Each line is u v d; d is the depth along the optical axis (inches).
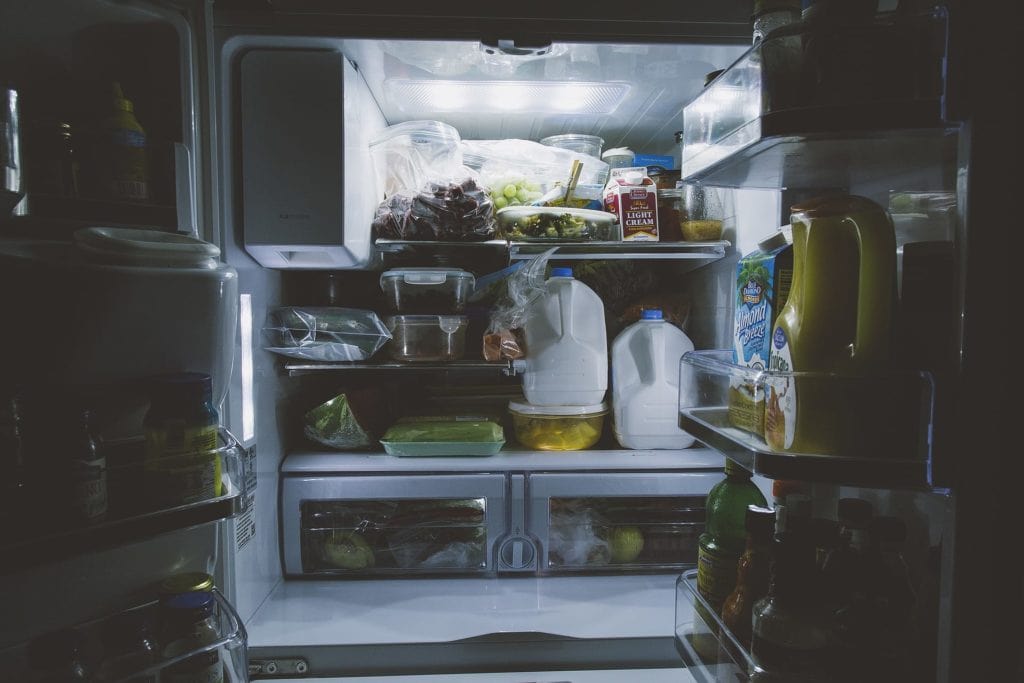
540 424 56.6
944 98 24.0
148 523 26.1
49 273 27.1
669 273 70.6
